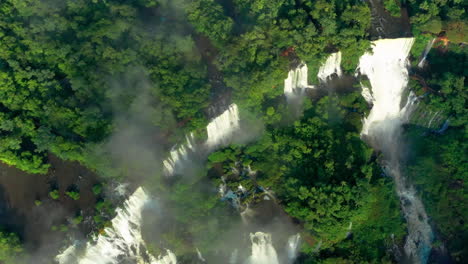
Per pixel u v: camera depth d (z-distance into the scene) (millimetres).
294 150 94688
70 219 90812
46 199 92250
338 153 95000
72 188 92750
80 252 89500
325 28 97375
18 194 92688
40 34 95125
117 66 93500
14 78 91938
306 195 90438
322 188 89312
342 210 88500
